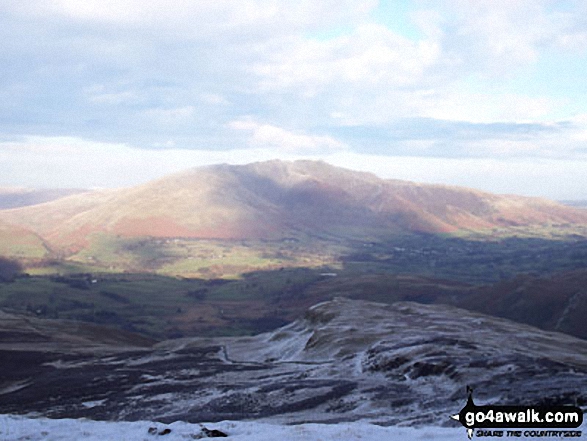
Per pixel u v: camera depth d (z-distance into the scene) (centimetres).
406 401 4503
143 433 2658
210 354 9812
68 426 2833
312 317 11538
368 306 12444
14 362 9031
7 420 2947
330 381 5775
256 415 4403
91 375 7556
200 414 4506
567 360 6825
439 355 6247
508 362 5509
